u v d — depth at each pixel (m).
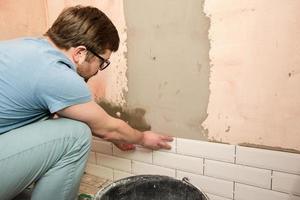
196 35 1.04
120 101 1.29
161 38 1.12
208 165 1.13
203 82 1.07
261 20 0.91
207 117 1.09
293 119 0.93
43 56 0.80
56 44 0.89
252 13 0.92
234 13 0.95
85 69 0.94
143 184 1.04
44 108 0.86
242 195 1.08
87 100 0.87
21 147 0.81
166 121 1.19
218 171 1.12
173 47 1.10
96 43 0.88
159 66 1.15
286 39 0.89
